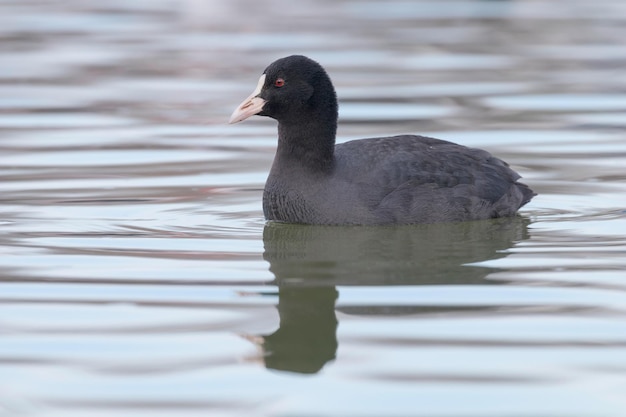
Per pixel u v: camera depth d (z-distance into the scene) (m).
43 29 33.62
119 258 13.34
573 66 27.67
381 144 15.38
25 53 29.70
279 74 14.91
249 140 20.75
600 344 10.23
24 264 13.06
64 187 17.20
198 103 23.77
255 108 14.98
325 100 14.88
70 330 10.73
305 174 14.88
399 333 10.59
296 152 14.97
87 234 14.52
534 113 22.53
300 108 14.88
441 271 12.74
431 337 10.46
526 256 13.37
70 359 10.00
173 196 16.70
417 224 14.90
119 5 39.16
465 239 14.26
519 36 32.31
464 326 10.75
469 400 9.08
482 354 10.02
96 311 11.32
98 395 9.23
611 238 14.26
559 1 39.84
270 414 8.85
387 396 9.18
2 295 11.86
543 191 16.95
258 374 9.66
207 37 32.19
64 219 15.31
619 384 9.35
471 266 12.94
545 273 12.57
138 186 17.33
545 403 9.00
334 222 14.75
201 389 9.35
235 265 13.05
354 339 10.45
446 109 22.92
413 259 13.27
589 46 30.61
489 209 15.30
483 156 15.77
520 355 9.99
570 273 12.55
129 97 24.44
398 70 27.23
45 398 9.16
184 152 19.72
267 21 35.22
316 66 14.91
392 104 23.42
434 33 32.78
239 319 11.05
